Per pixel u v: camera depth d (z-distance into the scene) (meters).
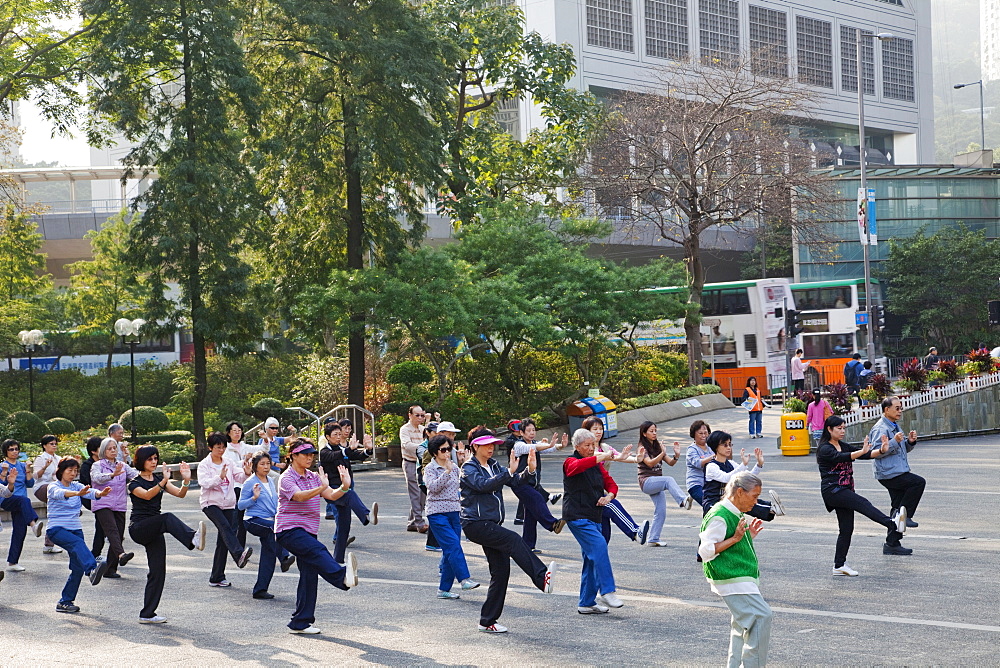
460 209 37.06
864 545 13.36
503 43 39.28
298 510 9.59
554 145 42.81
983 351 35.09
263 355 34.06
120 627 10.17
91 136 33.78
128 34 29.97
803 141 44.56
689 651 8.33
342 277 31.06
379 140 32.00
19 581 13.27
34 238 49.47
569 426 33.78
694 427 13.49
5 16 33.00
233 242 33.25
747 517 6.95
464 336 32.56
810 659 7.93
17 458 14.53
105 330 49.12
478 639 9.09
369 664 8.34
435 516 11.08
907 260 64.12
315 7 31.02
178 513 20.41
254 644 9.22
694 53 63.31
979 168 69.81
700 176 42.06
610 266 36.03
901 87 91.94
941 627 8.79
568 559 13.35
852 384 38.72
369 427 33.56
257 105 31.92
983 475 21.28
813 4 85.06
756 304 44.31
